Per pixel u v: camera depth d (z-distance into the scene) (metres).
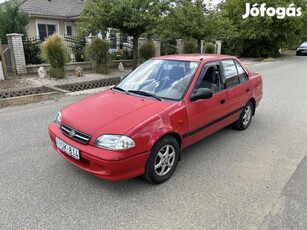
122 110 3.25
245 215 2.73
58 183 3.28
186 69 3.94
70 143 3.08
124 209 2.82
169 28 15.27
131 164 2.91
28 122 5.57
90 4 11.16
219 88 4.20
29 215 2.71
